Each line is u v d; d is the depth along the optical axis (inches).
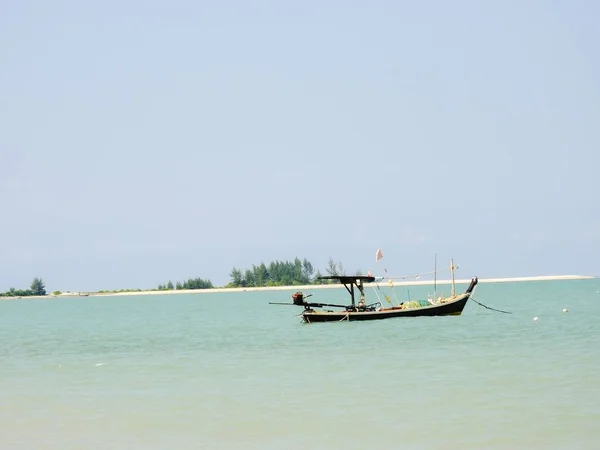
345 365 2908.5
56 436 1877.5
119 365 3186.5
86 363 3302.2
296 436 1803.6
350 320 5032.0
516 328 4365.2
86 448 1759.4
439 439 1731.1
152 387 2541.8
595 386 2276.1
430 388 2321.6
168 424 1967.3
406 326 4643.2
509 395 2172.7
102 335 5054.1
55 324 6707.7
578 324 4603.8
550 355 3009.4
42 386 2632.9
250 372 2815.0
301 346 3705.7
